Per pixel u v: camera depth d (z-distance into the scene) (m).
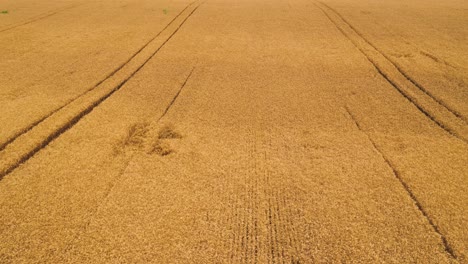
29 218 4.22
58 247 3.85
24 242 3.90
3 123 6.19
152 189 4.73
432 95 7.55
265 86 8.02
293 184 4.86
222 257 3.77
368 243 3.95
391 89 7.95
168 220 4.23
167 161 5.32
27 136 5.81
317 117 6.66
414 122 6.53
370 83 8.25
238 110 6.91
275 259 3.76
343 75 8.69
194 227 4.14
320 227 4.16
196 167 5.19
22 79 8.16
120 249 3.84
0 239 3.94
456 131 6.18
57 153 5.47
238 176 5.00
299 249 3.87
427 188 4.78
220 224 4.19
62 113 6.58
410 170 5.14
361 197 4.63
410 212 4.39
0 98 7.18
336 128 6.28
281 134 6.08
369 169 5.16
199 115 6.71
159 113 6.74
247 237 4.03
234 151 5.58
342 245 3.92
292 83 8.20
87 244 3.89
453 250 3.85
